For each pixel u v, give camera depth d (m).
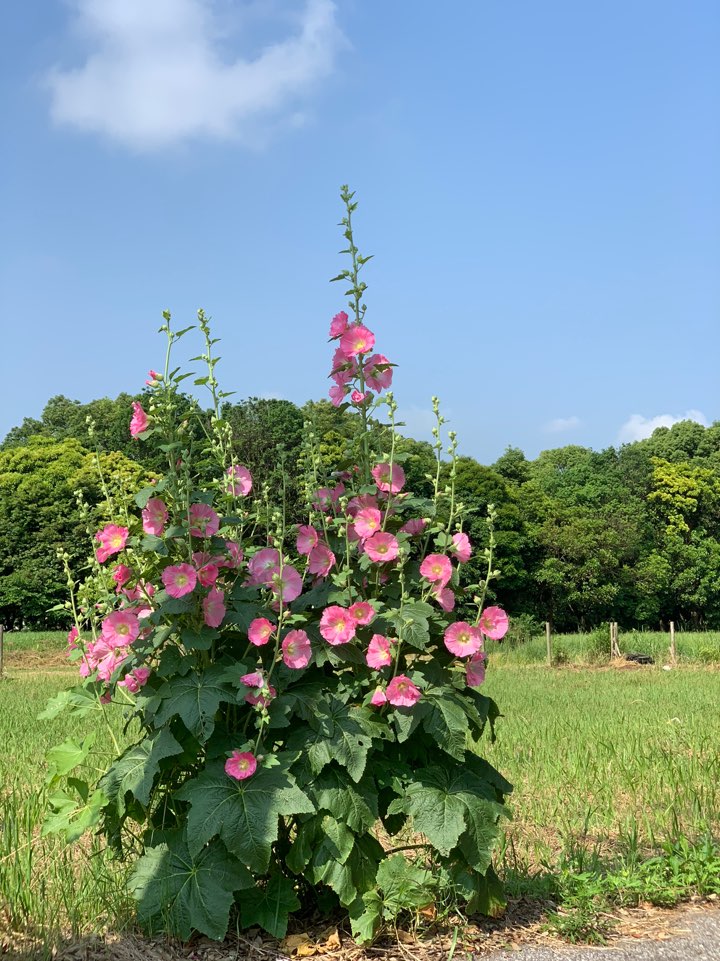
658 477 50.72
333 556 4.22
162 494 3.93
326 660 3.96
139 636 3.98
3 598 33.28
